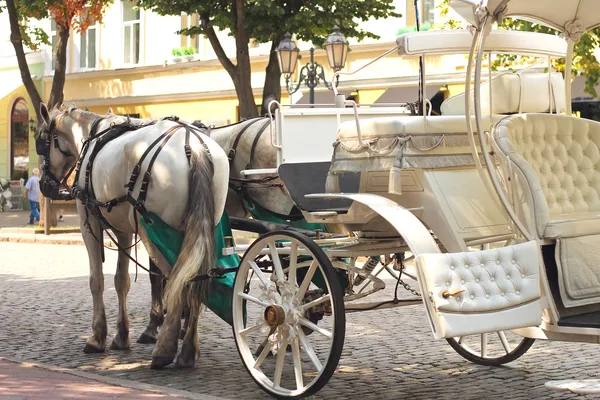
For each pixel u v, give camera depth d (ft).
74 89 138.72
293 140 35.88
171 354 32.53
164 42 128.26
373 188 28.37
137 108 131.03
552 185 27.58
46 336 39.47
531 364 32.99
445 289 24.26
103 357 34.94
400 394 28.66
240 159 39.11
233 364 33.68
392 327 41.14
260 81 116.26
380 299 49.19
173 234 31.58
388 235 30.01
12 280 60.85
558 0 27.02
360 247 29.48
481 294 24.58
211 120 122.01
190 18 125.29
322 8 79.97
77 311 46.73
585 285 26.04
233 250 31.24
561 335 25.52
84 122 39.06
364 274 29.68
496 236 27.25
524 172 25.81
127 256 35.73
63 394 27.12
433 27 77.00
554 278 26.12
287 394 27.86
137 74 130.72
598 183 28.58
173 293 30.25
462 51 28.48
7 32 152.66
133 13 132.57
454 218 26.61
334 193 29.01
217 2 81.71
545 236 25.57
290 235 28.07
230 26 80.94
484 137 25.50
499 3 24.73
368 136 27.63
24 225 116.88
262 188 38.45
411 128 26.84
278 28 80.28
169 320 32.58
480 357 32.83
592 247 26.32
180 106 125.80
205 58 122.83
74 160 39.88
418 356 34.83
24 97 149.79
